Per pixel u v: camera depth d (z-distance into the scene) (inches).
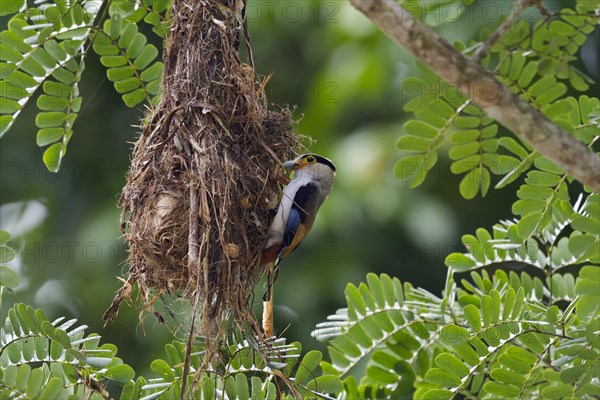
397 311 422.0
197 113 393.1
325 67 683.4
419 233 652.7
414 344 422.9
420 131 350.3
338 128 687.7
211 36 401.1
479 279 418.6
